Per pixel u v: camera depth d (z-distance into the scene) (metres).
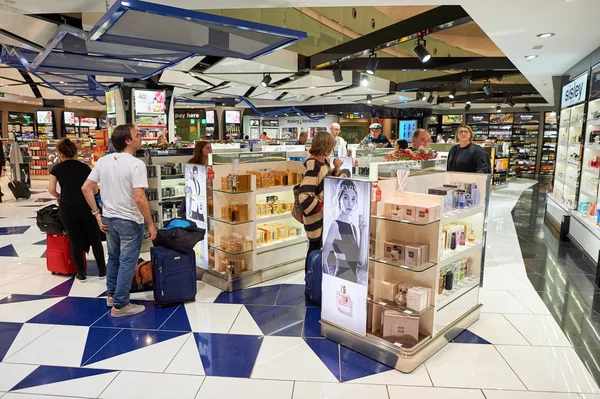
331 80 9.95
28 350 3.03
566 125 7.30
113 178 3.41
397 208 2.85
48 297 4.04
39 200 10.22
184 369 2.78
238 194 4.46
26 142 12.76
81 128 19.62
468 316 3.39
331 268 3.11
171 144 7.00
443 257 3.02
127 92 9.38
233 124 20.36
